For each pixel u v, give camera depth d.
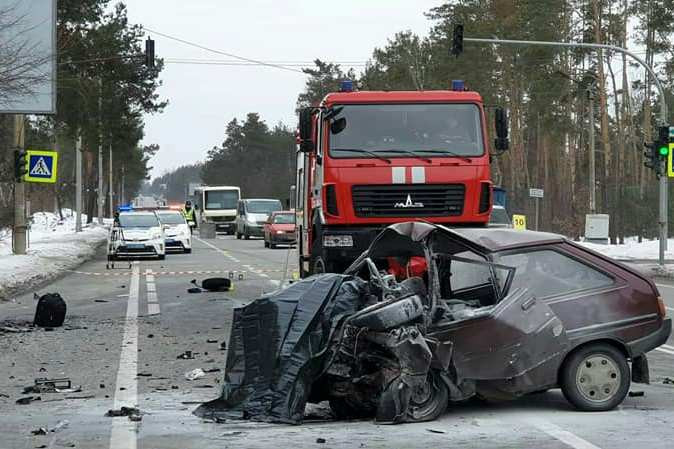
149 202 159.75
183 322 27.17
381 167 23.97
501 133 24.84
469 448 12.02
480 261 14.38
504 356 13.87
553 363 14.10
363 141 24.11
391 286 14.52
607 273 14.61
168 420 13.91
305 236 27.34
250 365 13.98
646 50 100.31
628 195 94.38
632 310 14.47
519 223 68.31
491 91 103.44
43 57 40.97
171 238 65.88
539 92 94.12
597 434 12.80
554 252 14.59
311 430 13.16
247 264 54.12
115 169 198.62
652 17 93.44
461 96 24.69
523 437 12.65
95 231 105.31
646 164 54.47
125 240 57.44
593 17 89.19
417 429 13.20
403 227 14.95
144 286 39.75
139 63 76.69
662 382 17.33
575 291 14.45
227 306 31.36
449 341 13.71
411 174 23.98
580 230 105.62
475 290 16.05
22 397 15.98
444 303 14.38
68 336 24.12
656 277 49.38
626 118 123.19
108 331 25.14
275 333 13.80
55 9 42.81
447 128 24.50
